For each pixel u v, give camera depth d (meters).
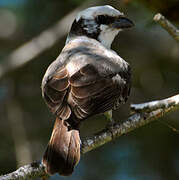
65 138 7.72
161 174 13.63
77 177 13.66
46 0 14.62
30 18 14.94
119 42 15.07
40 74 14.80
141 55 15.10
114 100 8.32
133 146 13.76
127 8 13.39
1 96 14.70
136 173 13.63
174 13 10.70
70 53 8.96
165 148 13.67
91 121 14.16
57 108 7.94
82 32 9.91
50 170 7.48
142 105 8.35
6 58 14.35
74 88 8.05
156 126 13.56
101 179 13.66
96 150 13.76
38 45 13.88
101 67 8.51
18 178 7.56
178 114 13.55
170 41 15.09
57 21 14.83
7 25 15.07
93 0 13.59
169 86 14.67
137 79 14.77
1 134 14.06
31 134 14.05
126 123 8.38
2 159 13.54
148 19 11.05
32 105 14.51
